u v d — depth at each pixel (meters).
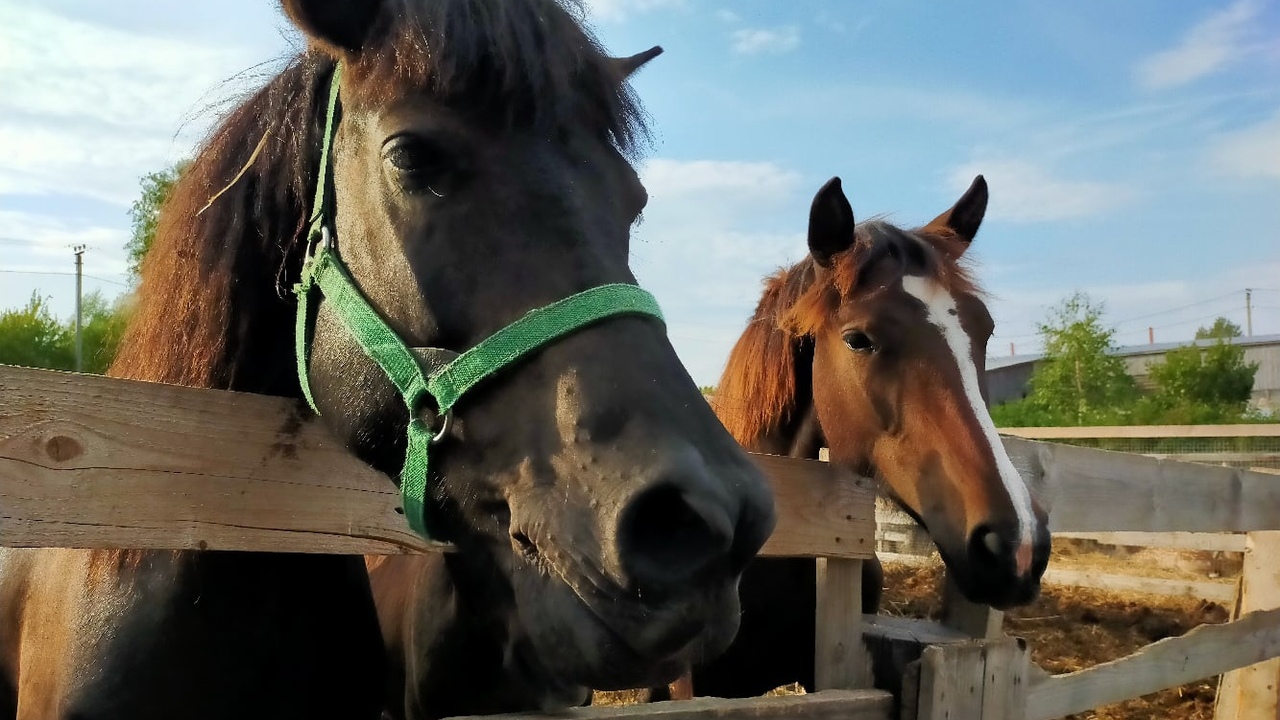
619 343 1.19
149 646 1.56
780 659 3.09
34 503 1.18
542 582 1.14
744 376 3.30
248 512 1.40
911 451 2.50
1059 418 20.36
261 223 1.64
